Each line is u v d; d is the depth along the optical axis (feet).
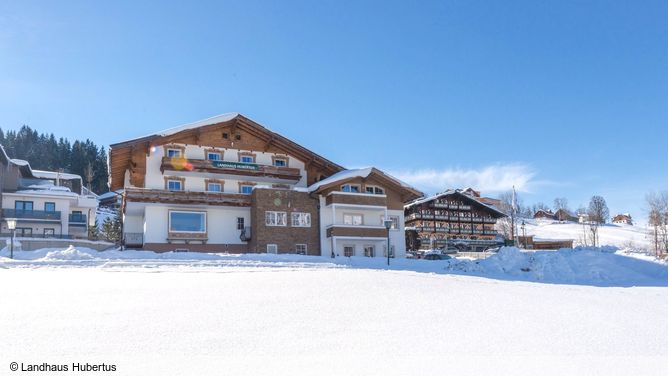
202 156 139.03
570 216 429.79
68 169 437.17
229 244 136.26
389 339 29.07
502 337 30.35
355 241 144.77
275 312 35.70
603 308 42.68
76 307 35.19
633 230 346.13
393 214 150.51
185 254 96.68
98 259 85.66
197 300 39.70
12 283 47.26
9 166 187.32
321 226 140.05
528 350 27.50
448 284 55.72
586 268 81.25
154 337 27.66
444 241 223.51
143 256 93.20
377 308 38.58
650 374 23.76
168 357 24.08
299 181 150.61
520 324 34.37
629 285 68.74
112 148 125.90
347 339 28.76
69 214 207.62
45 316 31.81
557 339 30.35
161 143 133.28
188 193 131.03
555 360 25.63
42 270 64.03
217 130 142.10
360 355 25.46
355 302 40.86
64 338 26.68
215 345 26.58
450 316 36.42
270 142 146.20
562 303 44.60
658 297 52.95
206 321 32.09
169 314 33.81
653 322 36.94
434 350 26.84
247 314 34.71
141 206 130.00
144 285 48.14
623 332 32.99
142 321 31.37
